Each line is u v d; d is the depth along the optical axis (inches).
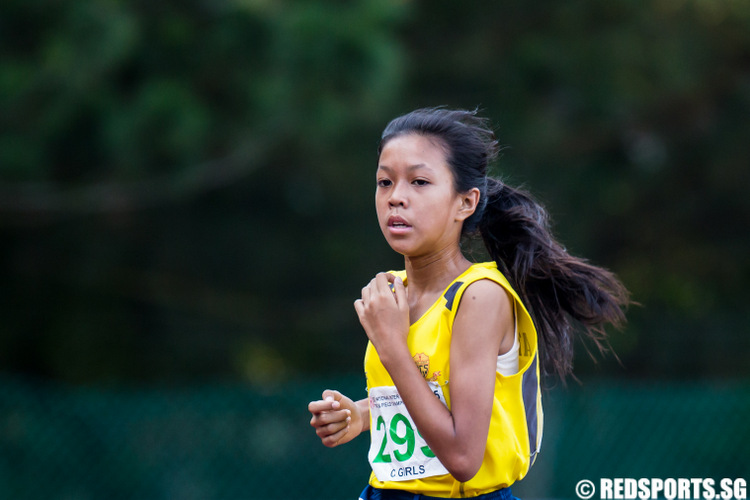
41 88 1086.4
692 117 1705.2
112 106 1115.3
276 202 1621.6
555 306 407.8
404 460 352.5
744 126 1732.3
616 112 1544.0
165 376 1612.9
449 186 354.3
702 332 1745.8
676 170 1804.9
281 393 1027.3
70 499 970.1
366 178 1541.6
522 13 1526.8
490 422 347.6
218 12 1155.9
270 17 1110.4
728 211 1867.6
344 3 1141.7
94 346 1566.2
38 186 1236.5
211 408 1010.1
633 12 1512.1
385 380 359.6
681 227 1893.5
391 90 1193.4
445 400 342.6
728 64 1657.2
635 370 1706.4
